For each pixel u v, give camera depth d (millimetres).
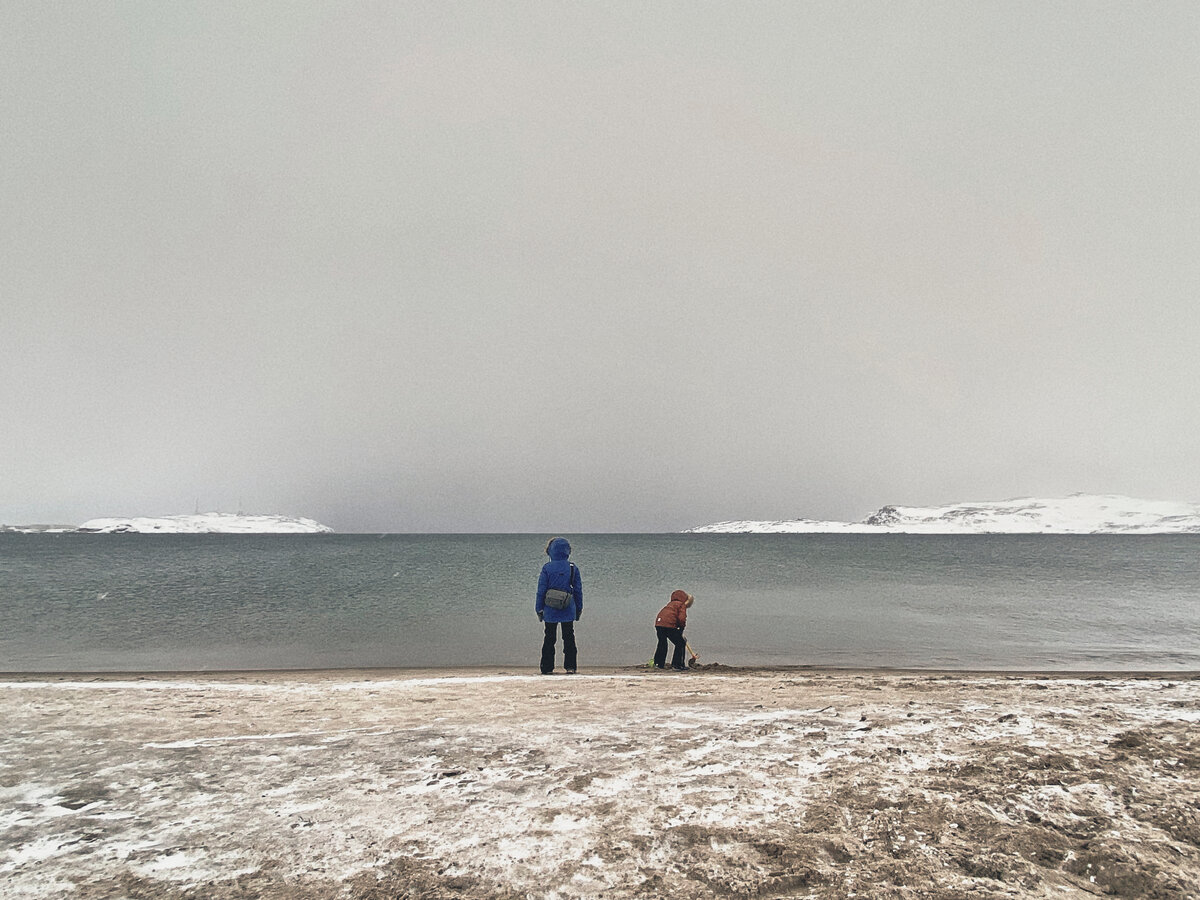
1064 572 44781
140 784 4246
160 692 8320
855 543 130125
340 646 15469
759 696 7613
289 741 5391
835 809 3592
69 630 17984
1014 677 10648
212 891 2762
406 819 3594
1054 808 3553
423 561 53281
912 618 20641
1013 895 2666
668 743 5098
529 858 3070
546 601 10961
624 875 2891
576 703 7227
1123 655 14211
